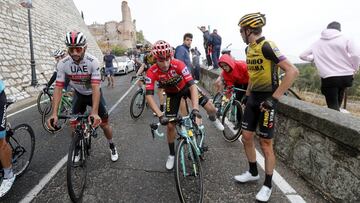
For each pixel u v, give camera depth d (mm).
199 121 3496
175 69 3225
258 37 2656
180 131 2908
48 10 19000
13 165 3383
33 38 13820
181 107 4035
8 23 11898
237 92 4766
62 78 3285
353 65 3875
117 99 8703
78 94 3688
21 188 3189
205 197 2912
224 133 4695
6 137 3262
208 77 9938
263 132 2754
